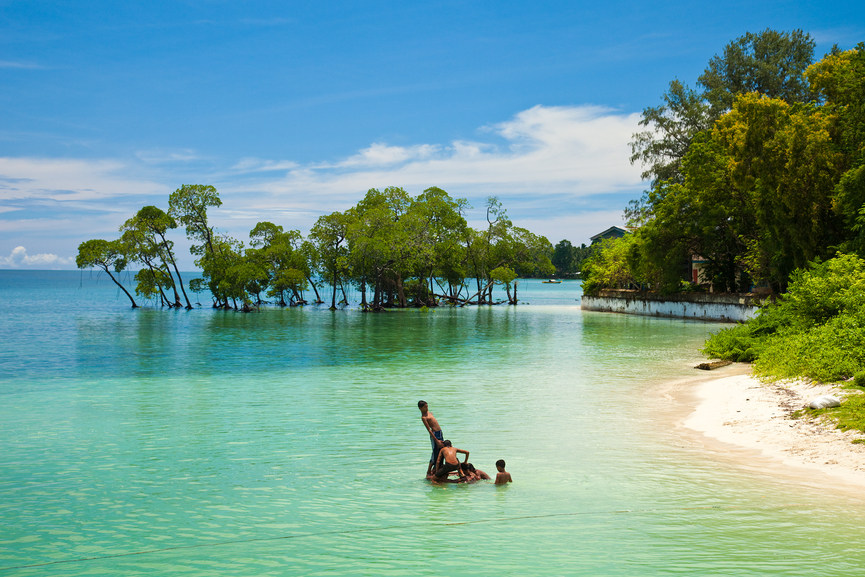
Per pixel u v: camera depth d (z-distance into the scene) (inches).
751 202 1947.6
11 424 639.8
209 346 1502.2
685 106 2655.0
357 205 3639.3
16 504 393.4
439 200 3681.1
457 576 280.5
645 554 302.2
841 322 853.8
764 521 346.3
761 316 1216.2
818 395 677.9
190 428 623.2
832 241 1566.2
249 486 432.1
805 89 2556.6
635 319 2539.4
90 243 3230.8
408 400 778.8
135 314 2984.7
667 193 2522.1
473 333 1866.4
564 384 901.8
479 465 480.4
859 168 1295.5
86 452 528.1
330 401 775.7
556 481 436.1
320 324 2299.5
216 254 3307.1
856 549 304.8
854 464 451.8
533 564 292.4
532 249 3804.1
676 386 876.0
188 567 296.5
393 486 430.6
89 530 349.1
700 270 2701.8
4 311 3253.0
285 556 309.4
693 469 462.0
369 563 297.9
